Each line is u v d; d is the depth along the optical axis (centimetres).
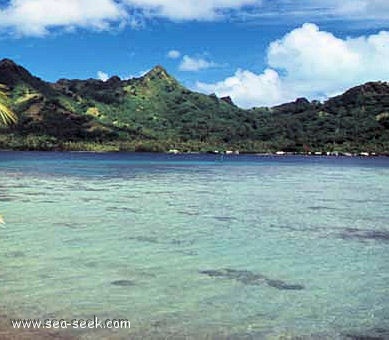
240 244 2320
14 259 1930
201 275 1755
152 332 1238
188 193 4884
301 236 2555
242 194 4847
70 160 14712
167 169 10225
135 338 1198
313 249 2230
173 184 6122
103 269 1806
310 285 1658
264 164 14225
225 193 4934
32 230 2605
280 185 6141
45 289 1548
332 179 7519
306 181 6981
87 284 1611
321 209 3703
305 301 1490
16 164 11362
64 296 1486
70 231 2595
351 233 2666
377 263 1975
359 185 6262
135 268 1833
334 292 1584
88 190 5066
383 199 4469
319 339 1216
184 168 10838
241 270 1839
